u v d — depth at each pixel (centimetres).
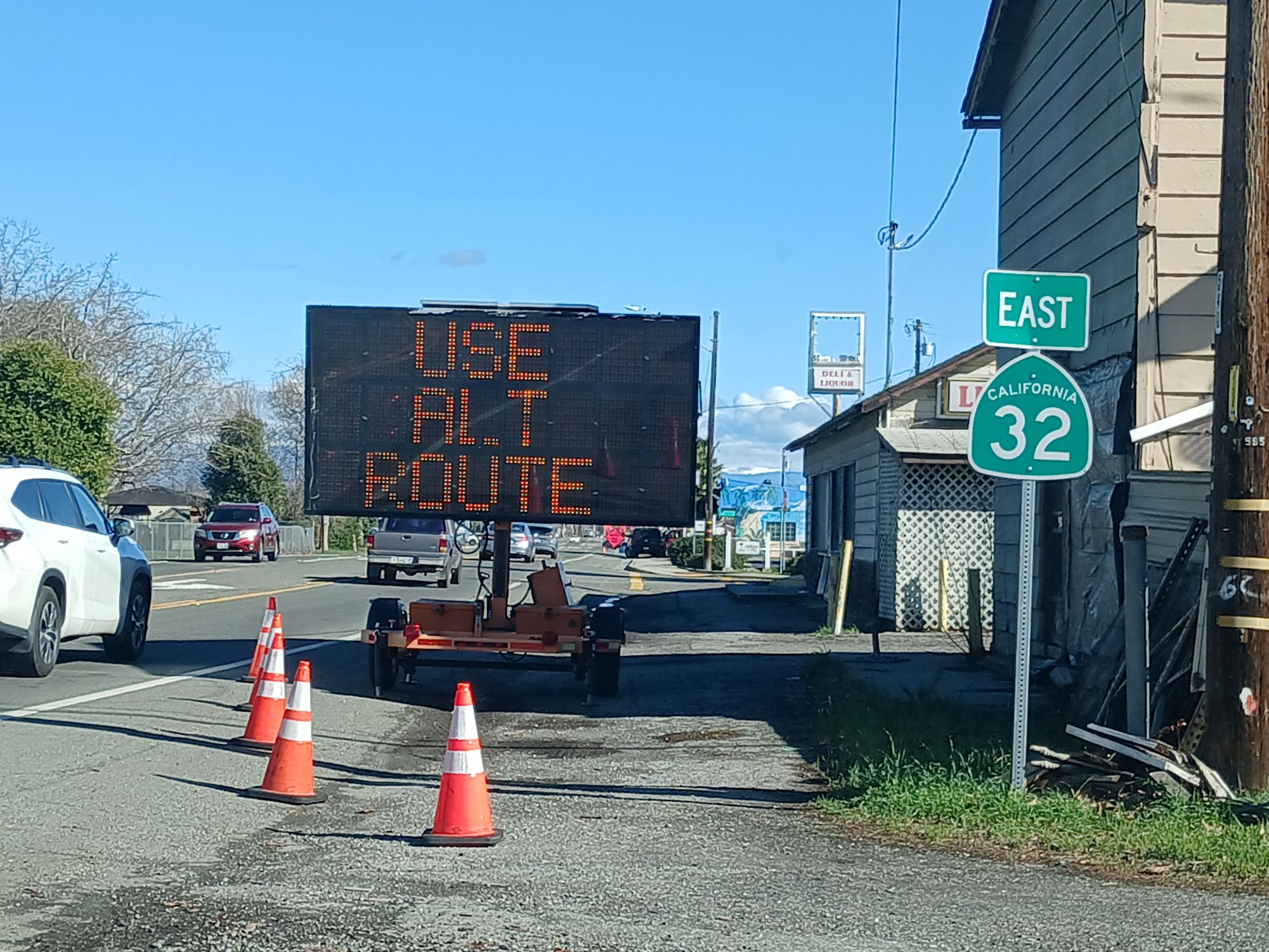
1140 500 1158
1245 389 796
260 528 4588
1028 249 1590
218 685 1350
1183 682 939
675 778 962
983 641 1853
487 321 1279
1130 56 1255
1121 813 781
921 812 798
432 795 886
